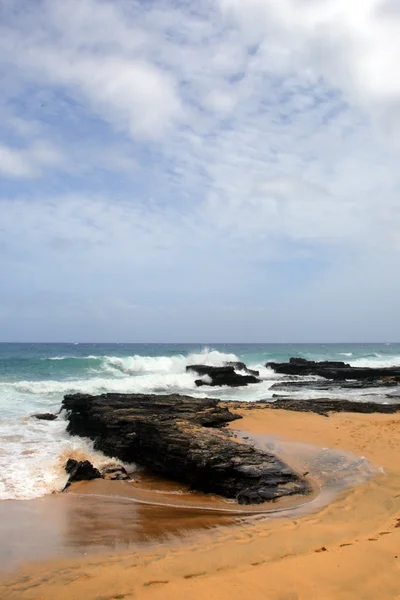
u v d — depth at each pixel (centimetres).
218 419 1534
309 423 1566
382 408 1994
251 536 707
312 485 977
